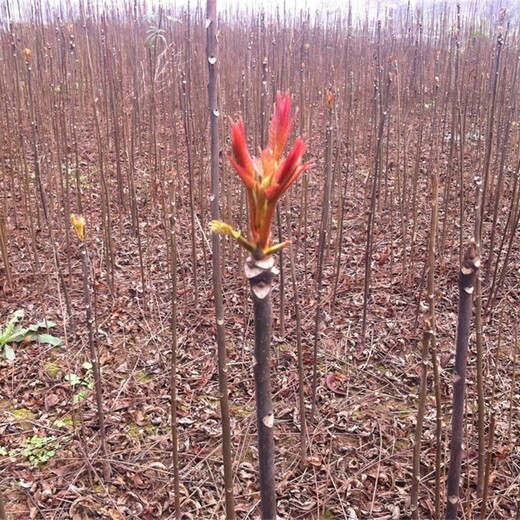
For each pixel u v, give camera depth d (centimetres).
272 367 336
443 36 816
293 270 253
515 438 273
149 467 265
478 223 141
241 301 402
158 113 781
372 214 327
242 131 68
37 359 341
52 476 261
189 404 306
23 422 292
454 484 142
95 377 250
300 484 257
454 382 129
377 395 314
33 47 775
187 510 244
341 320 382
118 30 842
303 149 65
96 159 651
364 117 757
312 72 725
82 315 385
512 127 627
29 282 421
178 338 362
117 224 520
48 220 327
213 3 133
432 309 168
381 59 812
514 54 759
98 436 284
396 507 242
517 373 319
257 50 632
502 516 237
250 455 274
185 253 468
